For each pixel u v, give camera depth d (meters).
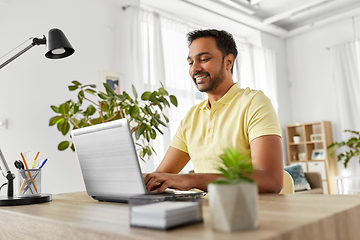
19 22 2.94
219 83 1.31
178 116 4.11
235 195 0.46
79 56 3.34
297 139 5.43
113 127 0.86
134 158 0.82
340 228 0.56
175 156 1.44
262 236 0.42
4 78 2.79
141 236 0.47
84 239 0.58
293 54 5.94
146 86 3.83
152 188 0.94
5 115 2.76
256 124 1.11
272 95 5.46
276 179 0.97
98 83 3.44
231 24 5.12
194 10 4.56
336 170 5.17
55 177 2.98
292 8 5.10
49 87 3.06
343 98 5.11
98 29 3.54
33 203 1.05
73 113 2.45
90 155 0.96
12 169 2.73
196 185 0.92
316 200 0.71
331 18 5.07
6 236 0.88
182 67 4.34
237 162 0.49
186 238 0.44
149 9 4.34
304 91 5.76
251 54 5.61
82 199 1.09
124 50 3.74
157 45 4.01
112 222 0.60
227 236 0.44
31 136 2.88
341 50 5.20
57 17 3.22
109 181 0.91
